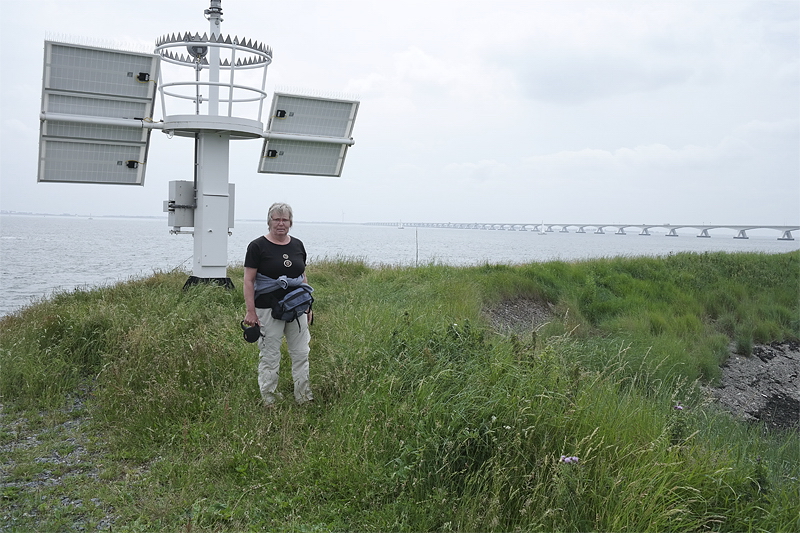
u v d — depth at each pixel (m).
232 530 3.59
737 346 13.03
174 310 7.89
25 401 5.74
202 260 10.00
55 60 9.28
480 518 3.54
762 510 3.87
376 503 3.85
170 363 5.89
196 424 4.98
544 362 5.26
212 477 4.22
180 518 3.70
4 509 3.78
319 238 96.44
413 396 4.87
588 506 3.66
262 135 10.40
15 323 8.07
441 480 3.98
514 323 11.77
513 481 3.87
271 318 5.38
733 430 6.55
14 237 71.94
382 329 6.88
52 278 24.34
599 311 13.62
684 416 4.80
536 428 4.23
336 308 8.83
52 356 6.69
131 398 5.49
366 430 4.36
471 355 5.75
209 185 10.00
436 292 10.95
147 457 4.58
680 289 15.84
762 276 17.70
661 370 9.56
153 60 9.94
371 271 13.91
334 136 11.88
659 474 3.88
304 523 3.68
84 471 4.39
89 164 10.20
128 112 10.11
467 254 46.62
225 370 6.04
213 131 9.88
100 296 9.38
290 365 6.27
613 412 4.77
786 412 9.89
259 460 4.36
